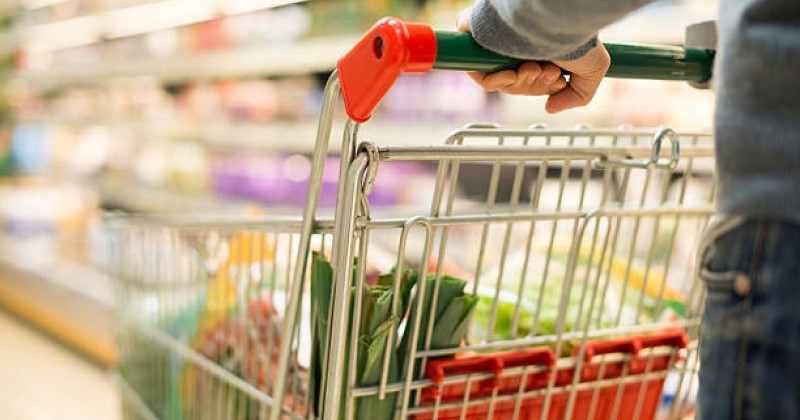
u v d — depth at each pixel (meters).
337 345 0.79
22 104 4.91
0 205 4.04
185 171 3.73
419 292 0.84
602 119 2.19
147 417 1.47
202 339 1.24
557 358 0.95
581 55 0.80
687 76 0.93
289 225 0.94
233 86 3.62
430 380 0.88
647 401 1.07
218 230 1.15
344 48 2.82
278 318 1.22
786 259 0.62
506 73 0.79
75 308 3.14
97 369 3.01
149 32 4.00
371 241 2.22
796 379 0.62
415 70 0.72
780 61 0.61
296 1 3.05
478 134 0.90
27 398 2.72
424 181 2.83
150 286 1.46
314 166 0.83
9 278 3.61
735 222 0.65
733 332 0.66
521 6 0.68
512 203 0.93
